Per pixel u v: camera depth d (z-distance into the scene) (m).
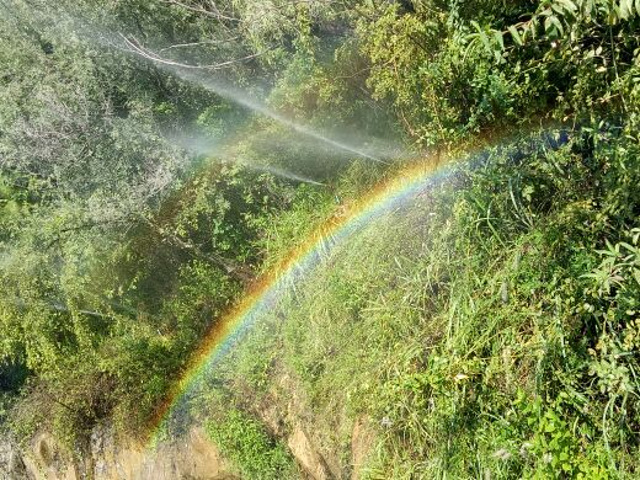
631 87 3.67
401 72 5.64
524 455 3.74
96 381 9.63
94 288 9.28
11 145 9.54
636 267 3.49
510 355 4.11
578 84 3.92
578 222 4.01
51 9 9.52
